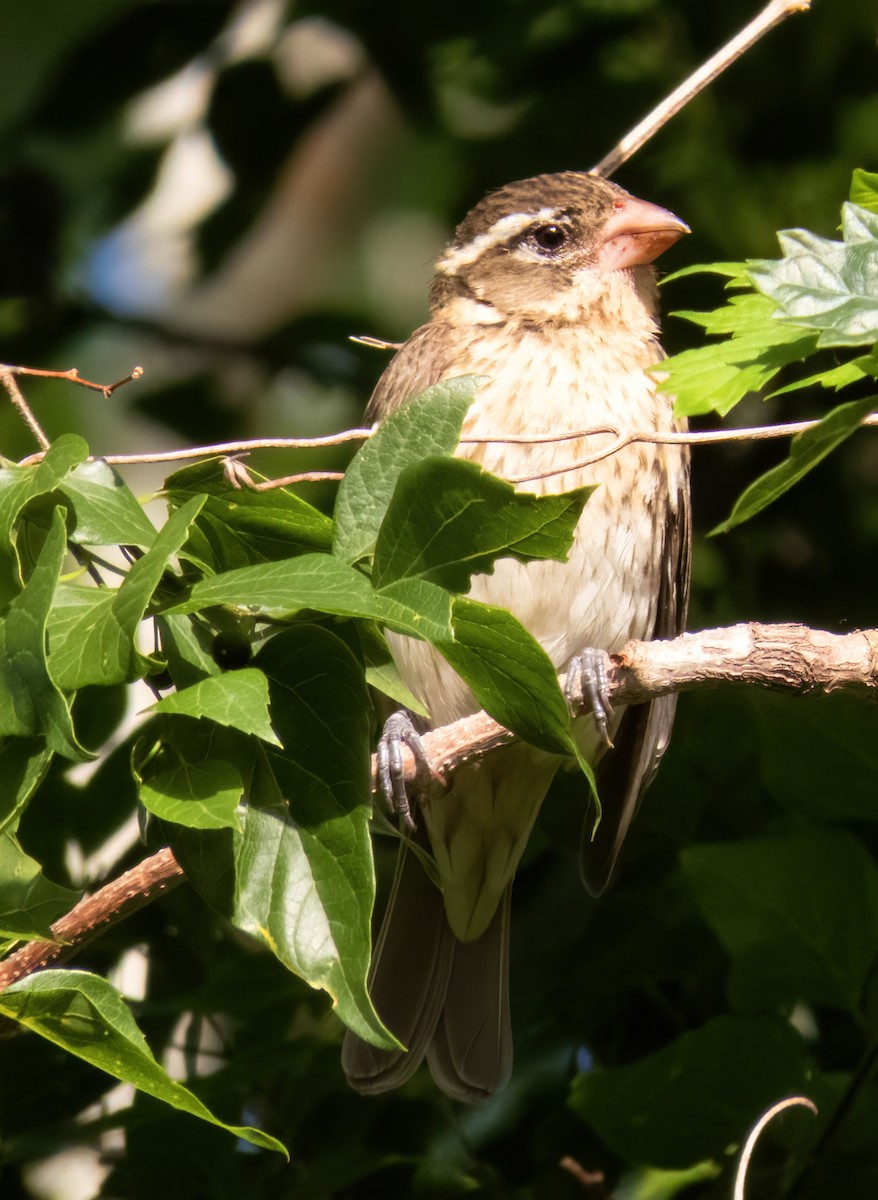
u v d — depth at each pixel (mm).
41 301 11570
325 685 4941
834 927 7965
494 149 11414
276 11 11344
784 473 4770
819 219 11156
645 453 9016
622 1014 9289
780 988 7984
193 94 11820
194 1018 8570
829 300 4836
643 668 6125
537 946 9523
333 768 4871
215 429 11727
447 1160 8656
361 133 15234
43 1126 8055
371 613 4676
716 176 11211
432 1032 8852
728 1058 7891
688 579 9555
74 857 8039
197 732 4902
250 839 4816
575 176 9820
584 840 8836
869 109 11234
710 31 11125
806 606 10414
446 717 9133
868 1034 7816
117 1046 4582
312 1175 8039
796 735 8000
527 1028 9242
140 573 4684
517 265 9516
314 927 4738
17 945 5445
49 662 4648
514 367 9141
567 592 8922
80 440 5039
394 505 4895
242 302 14719
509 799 9000
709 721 9133
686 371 5414
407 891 9070
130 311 12055
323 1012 8391
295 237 15078
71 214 11359
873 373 4836
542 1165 8781
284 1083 8477
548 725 4930
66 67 10641
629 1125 7918
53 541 4613
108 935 8344
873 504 10539
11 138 10719
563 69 11133
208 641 5082
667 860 9141
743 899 8016
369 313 12516
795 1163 7809
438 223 12977
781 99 11211
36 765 4602
